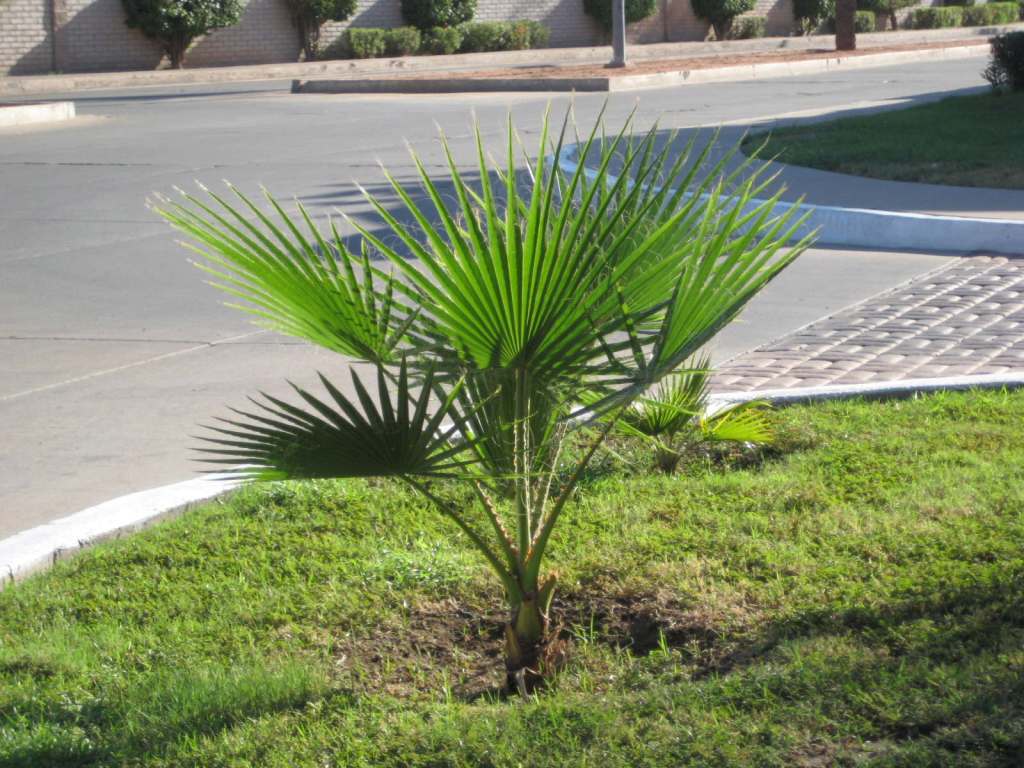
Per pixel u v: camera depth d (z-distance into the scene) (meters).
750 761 3.25
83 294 10.12
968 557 4.54
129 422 6.83
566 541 5.00
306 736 3.64
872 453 5.84
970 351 7.69
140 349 8.39
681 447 5.83
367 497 5.64
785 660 3.84
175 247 11.82
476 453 3.78
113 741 3.68
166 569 4.96
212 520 5.46
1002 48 22.56
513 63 38.25
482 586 4.68
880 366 7.44
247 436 3.33
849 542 4.75
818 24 49.75
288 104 25.34
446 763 3.42
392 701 3.85
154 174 16.03
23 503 5.73
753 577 4.55
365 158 16.81
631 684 3.85
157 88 30.61
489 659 4.21
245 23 36.88
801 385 7.09
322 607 4.57
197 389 7.43
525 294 3.32
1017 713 3.34
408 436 3.36
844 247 11.25
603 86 27.12
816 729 3.38
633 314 3.46
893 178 13.62
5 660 4.20
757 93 25.81
